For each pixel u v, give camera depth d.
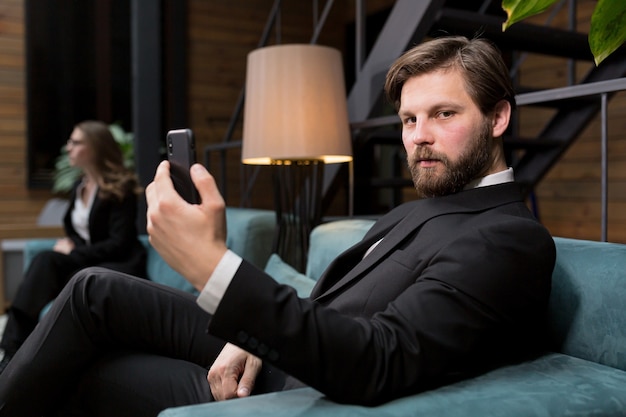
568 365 1.08
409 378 0.90
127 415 1.19
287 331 0.87
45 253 2.69
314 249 1.87
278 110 2.23
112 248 2.85
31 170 5.30
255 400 0.91
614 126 3.62
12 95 5.24
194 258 0.88
